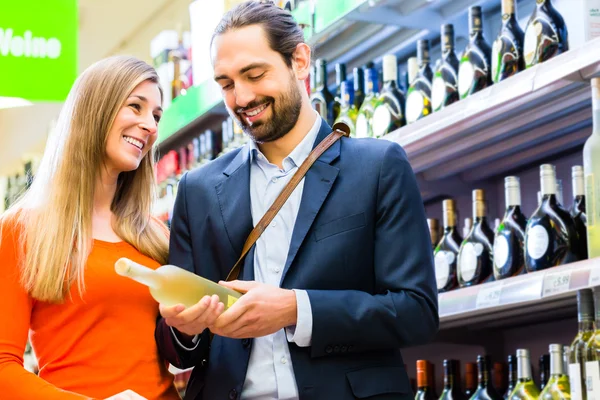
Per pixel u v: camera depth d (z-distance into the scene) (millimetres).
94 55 7090
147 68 2525
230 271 2176
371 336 2035
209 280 2047
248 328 1976
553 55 2764
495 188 3617
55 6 5344
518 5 3402
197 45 4156
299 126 2260
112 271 2342
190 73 4641
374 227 2146
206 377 2180
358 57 3977
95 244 2400
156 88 2539
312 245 2121
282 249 2162
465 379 3291
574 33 2770
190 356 2213
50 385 2146
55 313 2318
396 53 3848
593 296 2482
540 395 2650
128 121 2451
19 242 2334
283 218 2184
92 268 2328
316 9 3275
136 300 2340
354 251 2115
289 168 2244
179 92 4648
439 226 3463
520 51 2914
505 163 3420
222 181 2285
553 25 2779
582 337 2471
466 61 3066
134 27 6555
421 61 3344
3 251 2318
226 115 4766
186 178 2361
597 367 2387
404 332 2049
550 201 2766
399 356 2178
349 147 2242
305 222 2133
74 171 2424
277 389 2062
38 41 5289
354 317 2018
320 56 3941
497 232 2930
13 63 5230
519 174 3484
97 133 2443
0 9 5234
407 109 3314
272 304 1977
